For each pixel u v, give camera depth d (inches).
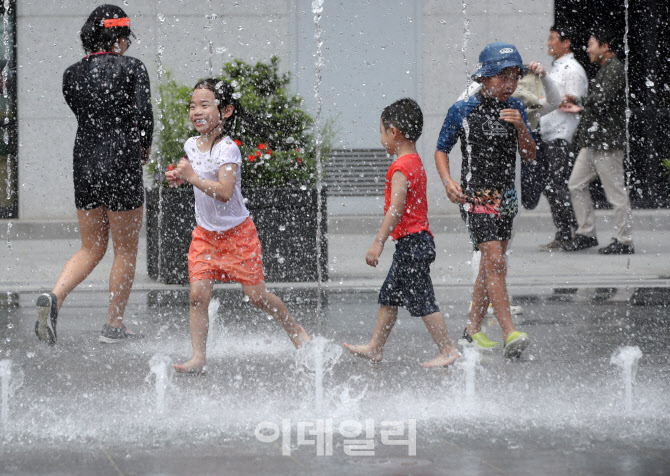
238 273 261.1
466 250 571.8
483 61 280.8
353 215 697.6
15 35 665.0
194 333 255.1
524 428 195.6
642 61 730.8
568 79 557.3
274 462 171.9
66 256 542.3
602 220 685.3
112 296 304.0
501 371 254.4
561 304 382.0
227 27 674.8
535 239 632.4
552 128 560.7
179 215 441.1
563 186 563.5
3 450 179.3
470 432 192.4
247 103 447.2
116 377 246.7
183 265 443.8
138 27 661.9
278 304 271.3
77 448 180.7
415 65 697.0
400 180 255.6
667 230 678.5
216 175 260.2
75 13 666.8
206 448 180.9
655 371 254.2
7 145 669.9
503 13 698.8
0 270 483.5
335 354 280.4
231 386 235.8
